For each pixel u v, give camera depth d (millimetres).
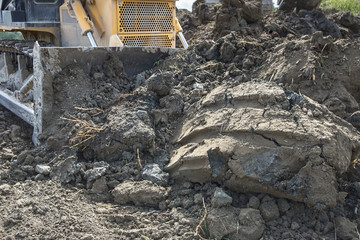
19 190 3537
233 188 3172
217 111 3684
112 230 3014
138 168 3619
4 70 7688
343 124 3430
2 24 7898
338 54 4496
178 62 5062
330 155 2973
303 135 3051
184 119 4008
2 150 4367
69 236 2920
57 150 4102
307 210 3076
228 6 7125
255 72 4621
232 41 5059
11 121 5461
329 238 2900
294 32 6809
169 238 2885
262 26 7293
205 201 3178
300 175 2930
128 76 5223
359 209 3150
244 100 3613
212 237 2879
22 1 7383
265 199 3055
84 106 4402
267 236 2908
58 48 4504
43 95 4371
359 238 2857
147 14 5711
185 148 3596
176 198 3307
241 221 2914
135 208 3295
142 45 5781
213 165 3232
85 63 4820
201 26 9156
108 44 5707
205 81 4559
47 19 7148
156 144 3828
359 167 3523
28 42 7191
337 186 3240
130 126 3766
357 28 7426
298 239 2854
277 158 3021
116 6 5438
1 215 3146
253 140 3193
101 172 3551
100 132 3887
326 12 9109
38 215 3158
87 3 6109
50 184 3621
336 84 4301
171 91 4215
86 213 3197
